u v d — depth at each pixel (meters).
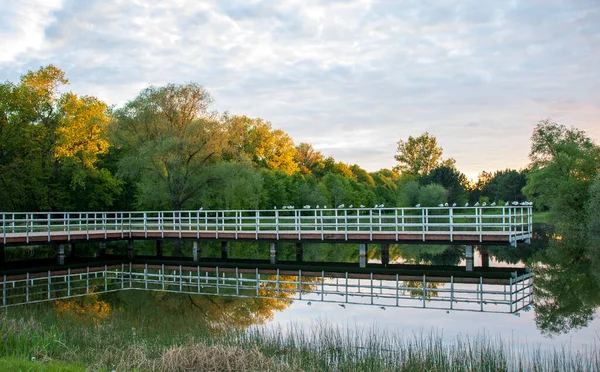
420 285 22.73
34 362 9.28
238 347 11.59
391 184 105.19
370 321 16.00
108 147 50.22
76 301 19.59
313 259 32.16
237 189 42.38
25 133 41.59
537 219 65.56
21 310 17.50
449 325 15.42
